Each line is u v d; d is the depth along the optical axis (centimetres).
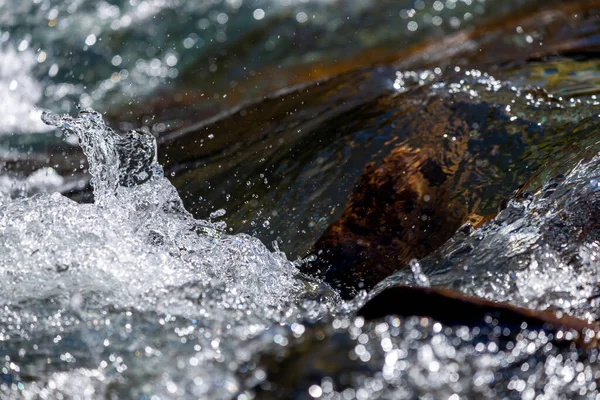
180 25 2170
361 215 929
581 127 998
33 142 1532
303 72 1986
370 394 577
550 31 1870
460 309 658
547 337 633
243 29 2159
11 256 790
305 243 914
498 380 598
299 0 2281
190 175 1086
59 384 633
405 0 2242
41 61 2008
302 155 1065
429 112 1097
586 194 831
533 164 948
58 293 748
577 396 595
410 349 623
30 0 2177
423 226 896
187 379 616
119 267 784
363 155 1027
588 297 698
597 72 1220
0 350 679
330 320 684
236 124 1247
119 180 952
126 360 651
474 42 1919
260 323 701
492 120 1052
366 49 2052
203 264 817
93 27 2130
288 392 582
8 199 1208
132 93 1922
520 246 783
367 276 843
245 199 1012
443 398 579
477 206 907
